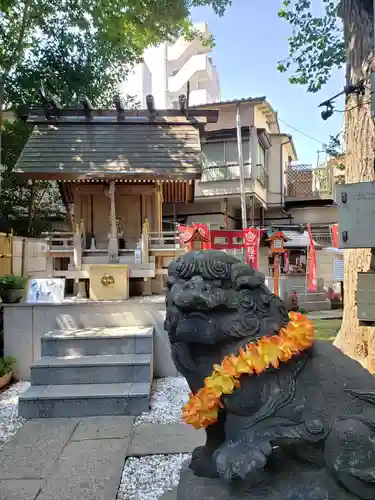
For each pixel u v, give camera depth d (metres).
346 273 5.28
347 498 1.47
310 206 17.08
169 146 7.25
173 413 3.95
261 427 1.56
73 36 10.37
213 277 1.69
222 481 1.74
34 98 10.62
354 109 5.00
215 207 15.47
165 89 20.64
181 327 1.70
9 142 11.45
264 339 1.62
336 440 1.47
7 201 12.59
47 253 6.59
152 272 6.53
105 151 7.13
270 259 14.52
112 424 3.71
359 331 4.99
